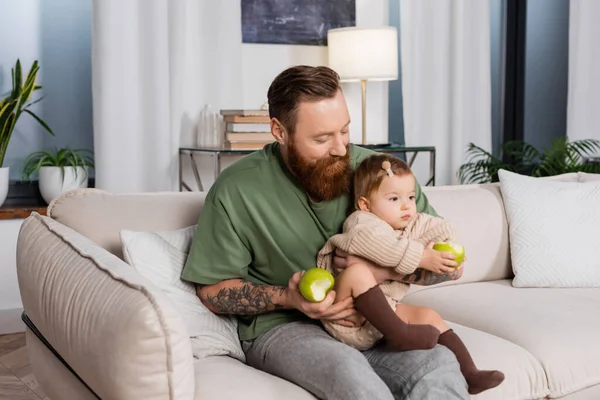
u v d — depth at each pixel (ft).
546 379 6.37
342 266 6.01
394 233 5.98
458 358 5.79
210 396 5.08
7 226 12.07
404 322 5.57
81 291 5.36
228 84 13.71
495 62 16.88
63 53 13.25
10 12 12.84
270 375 5.65
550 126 17.06
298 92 5.76
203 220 6.20
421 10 14.98
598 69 15.72
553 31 16.90
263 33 14.10
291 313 6.20
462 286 8.33
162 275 6.21
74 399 5.75
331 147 5.85
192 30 13.38
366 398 5.05
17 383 9.81
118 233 6.83
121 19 12.46
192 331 6.00
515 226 8.52
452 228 6.25
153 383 4.66
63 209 6.95
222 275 6.11
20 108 12.07
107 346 4.76
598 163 14.74
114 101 12.50
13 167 13.08
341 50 13.69
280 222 6.17
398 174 6.15
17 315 12.10
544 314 7.16
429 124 15.25
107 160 12.51
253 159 6.28
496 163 14.47
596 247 8.36
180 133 13.39
